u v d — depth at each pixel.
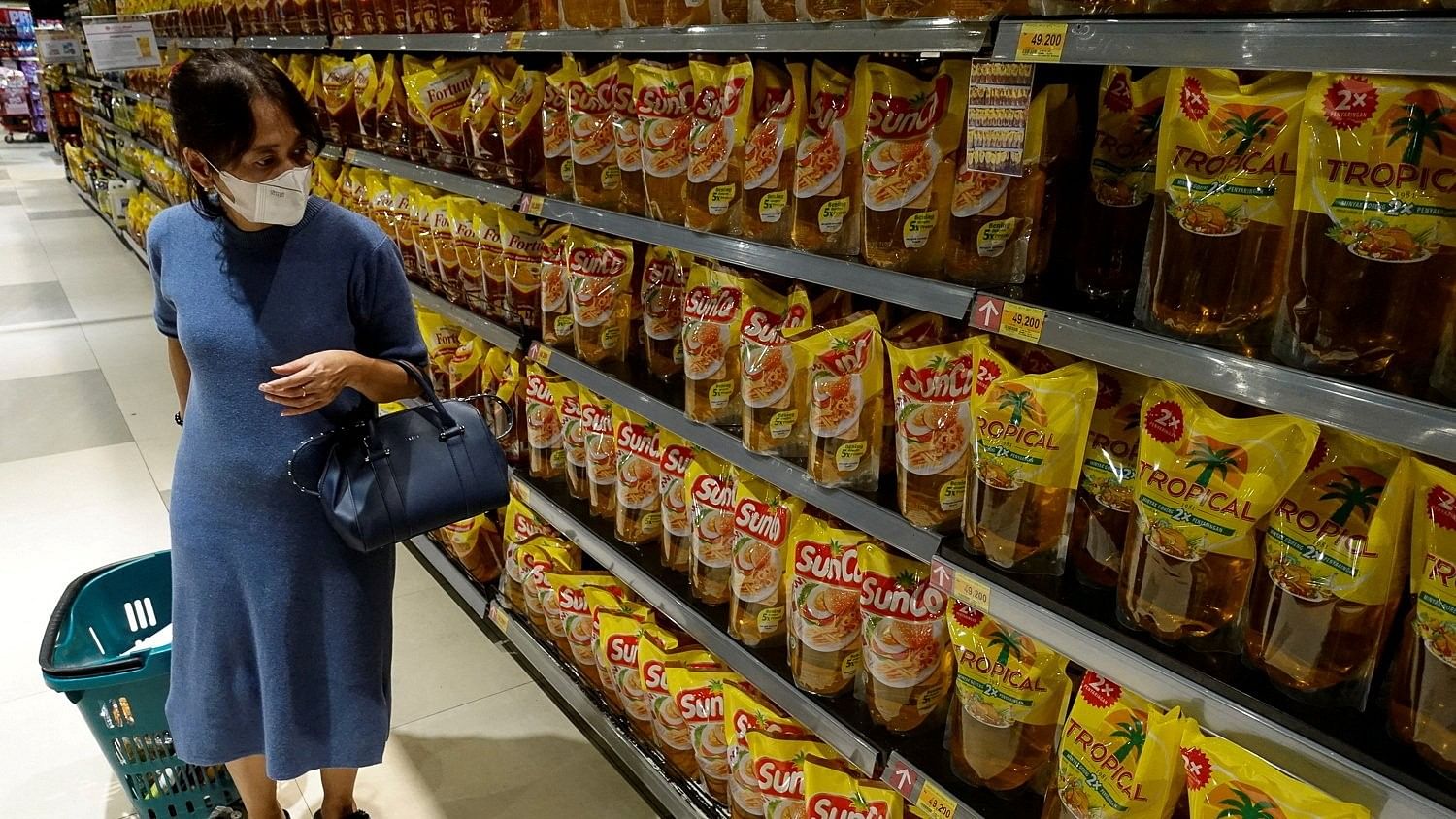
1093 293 1.20
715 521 1.85
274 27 3.53
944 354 1.35
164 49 5.00
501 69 2.45
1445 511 0.86
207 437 1.61
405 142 2.85
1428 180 0.83
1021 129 1.13
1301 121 0.91
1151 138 1.14
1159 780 1.08
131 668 1.87
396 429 1.66
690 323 1.80
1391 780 0.88
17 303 6.14
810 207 1.49
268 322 1.55
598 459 2.21
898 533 1.40
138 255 7.30
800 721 1.62
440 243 2.75
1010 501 1.22
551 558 2.39
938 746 1.49
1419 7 0.84
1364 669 0.96
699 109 1.70
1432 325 0.85
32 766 2.25
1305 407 0.90
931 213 1.33
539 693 2.54
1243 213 0.96
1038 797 1.36
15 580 2.99
